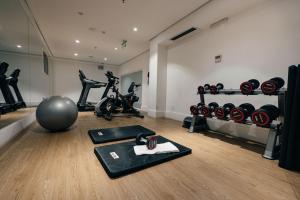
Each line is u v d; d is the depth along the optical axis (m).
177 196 1.06
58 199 0.99
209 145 2.18
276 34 2.26
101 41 5.07
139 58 6.74
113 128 2.88
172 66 4.50
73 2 2.96
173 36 3.92
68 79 7.98
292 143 1.47
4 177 1.22
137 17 3.49
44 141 2.12
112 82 5.02
